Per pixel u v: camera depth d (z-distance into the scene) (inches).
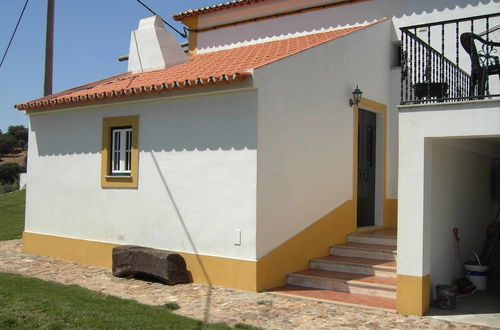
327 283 317.1
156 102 367.6
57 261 419.5
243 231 313.6
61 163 437.1
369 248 362.9
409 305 260.1
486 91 295.1
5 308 239.5
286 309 272.1
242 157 315.9
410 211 261.4
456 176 318.7
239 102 319.3
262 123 313.0
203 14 593.6
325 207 372.8
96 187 406.6
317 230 362.6
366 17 485.1
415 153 261.1
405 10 465.1
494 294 309.0
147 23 503.5
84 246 410.9
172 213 353.7
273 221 322.3
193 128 344.2
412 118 262.8
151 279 349.4
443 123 254.2
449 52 441.7
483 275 320.5
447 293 268.7
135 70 510.0
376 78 443.5
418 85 275.3
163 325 229.8
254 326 239.6
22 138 2832.2
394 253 347.3
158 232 361.7
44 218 448.8
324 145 372.2
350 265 338.6
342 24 497.7
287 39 508.1
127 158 395.2
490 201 398.9
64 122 436.5
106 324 224.7
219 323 242.8
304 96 351.6
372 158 447.8
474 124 245.9
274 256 321.7
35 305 248.7
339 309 272.4
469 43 289.7
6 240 530.9
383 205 443.8
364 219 431.5
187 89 339.0
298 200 344.5
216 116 331.3
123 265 350.9
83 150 419.2
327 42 378.3
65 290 303.3
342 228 391.9
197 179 340.2
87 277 356.8
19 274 365.7
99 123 407.5
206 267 331.0
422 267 257.8
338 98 390.3
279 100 327.6
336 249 372.8
